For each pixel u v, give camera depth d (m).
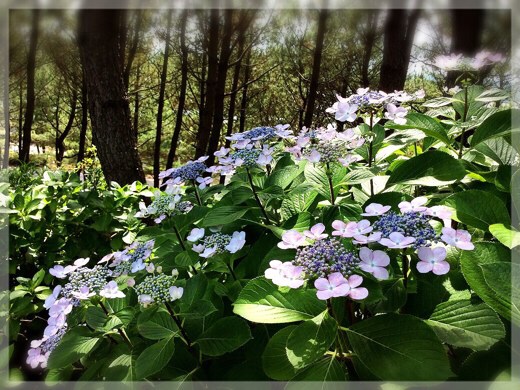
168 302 1.35
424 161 1.63
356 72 10.92
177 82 13.84
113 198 2.99
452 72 2.47
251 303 1.27
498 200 1.43
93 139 4.30
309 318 1.21
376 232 1.17
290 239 1.25
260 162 1.76
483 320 1.14
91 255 2.94
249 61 12.34
